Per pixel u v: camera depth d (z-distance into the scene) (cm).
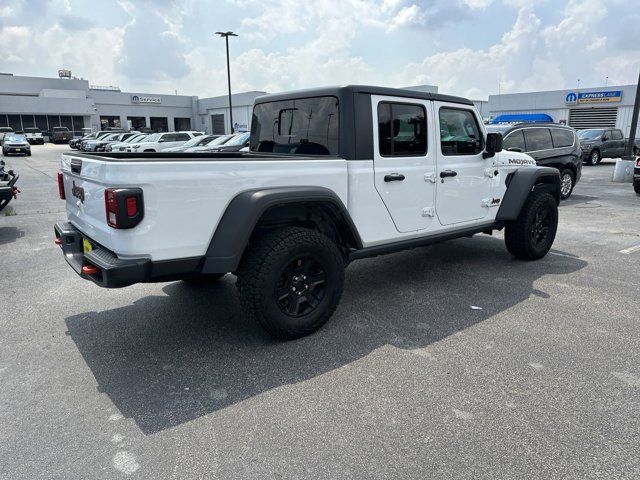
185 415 278
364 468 232
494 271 548
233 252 325
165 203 303
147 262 301
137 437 258
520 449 243
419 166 442
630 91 3241
